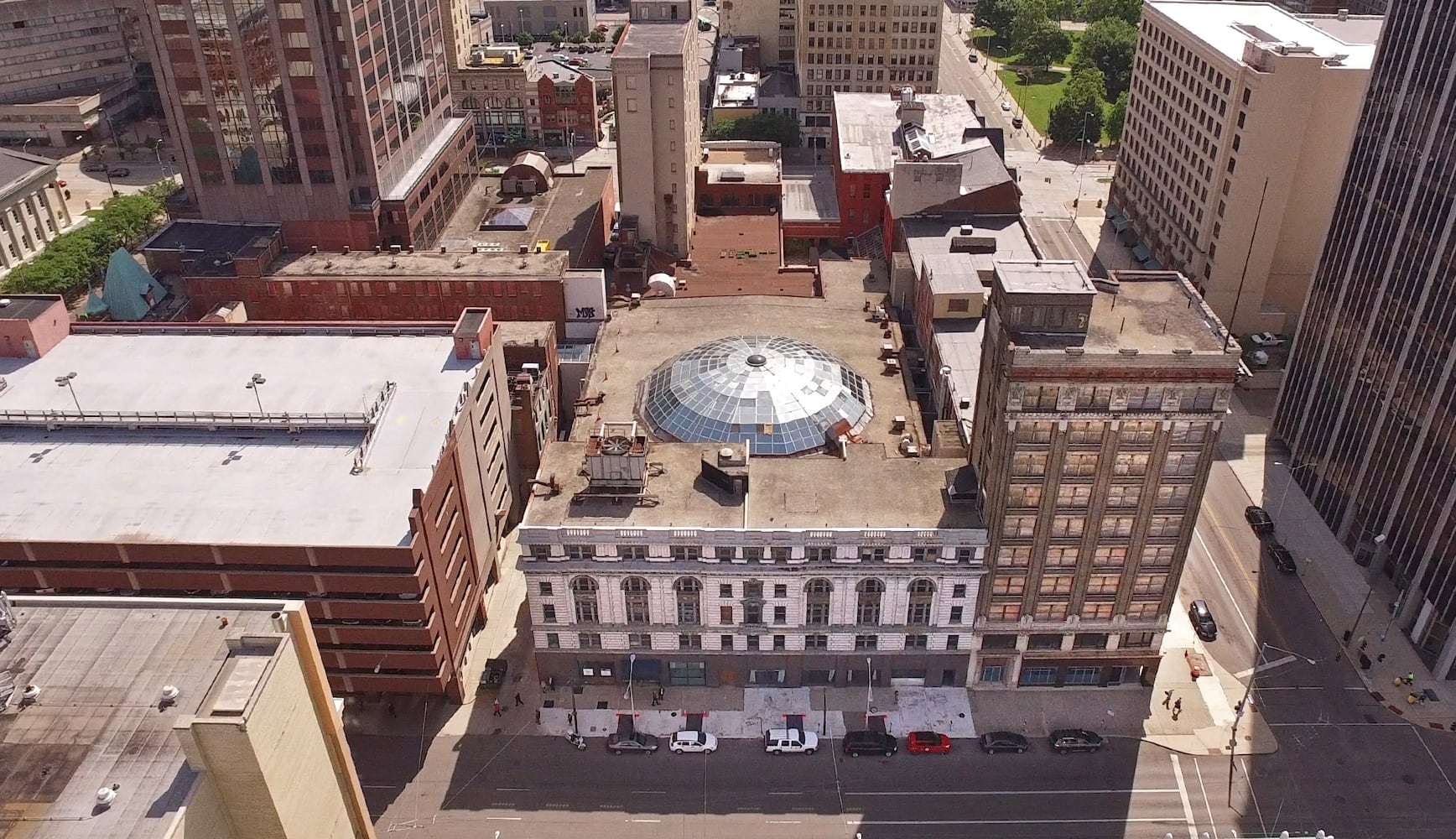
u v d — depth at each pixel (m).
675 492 98.62
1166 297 94.06
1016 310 84.19
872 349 131.50
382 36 154.75
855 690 104.12
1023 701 102.75
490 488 115.81
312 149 151.38
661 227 168.38
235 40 142.62
